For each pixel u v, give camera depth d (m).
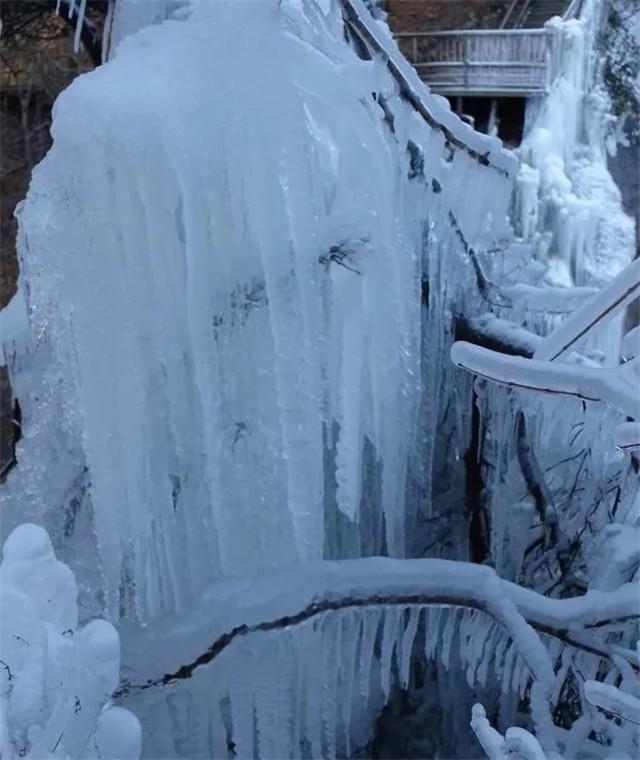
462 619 4.99
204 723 4.95
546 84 14.89
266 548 4.76
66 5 8.37
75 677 2.88
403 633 5.73
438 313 6.05
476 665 5.49
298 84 4.41
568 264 14.50
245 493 4.66
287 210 4.34
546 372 3.86
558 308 6.58
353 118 4.65
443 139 5.56
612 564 4.99
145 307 4.15
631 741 4.33
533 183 14.18
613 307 4.29
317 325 4.51
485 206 6.13
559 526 6.15
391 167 5.00
